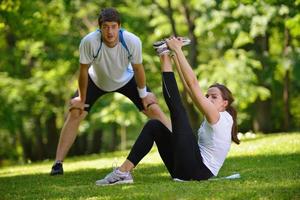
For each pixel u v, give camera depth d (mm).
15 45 33438
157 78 32125
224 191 8547
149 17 32250
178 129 9758
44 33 27500
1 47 33781
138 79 12656
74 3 27844
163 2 31500
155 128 10102
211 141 9883
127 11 30781
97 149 40250
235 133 10227
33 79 33406
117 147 48031
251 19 25094
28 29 25078
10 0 20516
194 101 9750
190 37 29625
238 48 29875
